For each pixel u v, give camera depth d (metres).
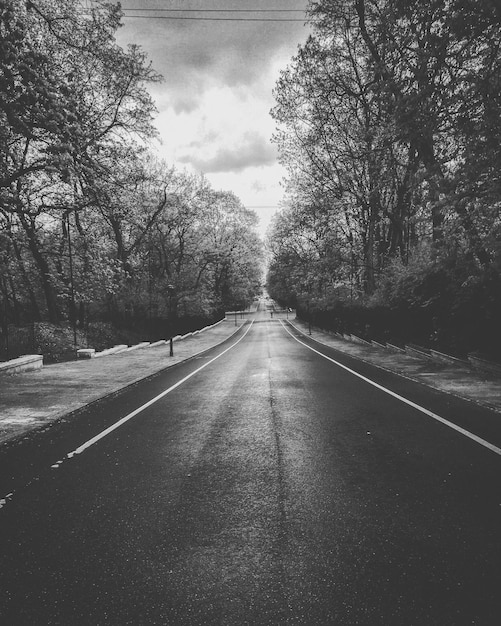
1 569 3.27
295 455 5.89
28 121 9.55
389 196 30.08
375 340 28.19
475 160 9.72
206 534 3.71
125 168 22.48
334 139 28.77
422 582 2.95
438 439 6.45
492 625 2.53
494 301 12.50
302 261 54.50
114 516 4.14
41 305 41.53
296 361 20.17
